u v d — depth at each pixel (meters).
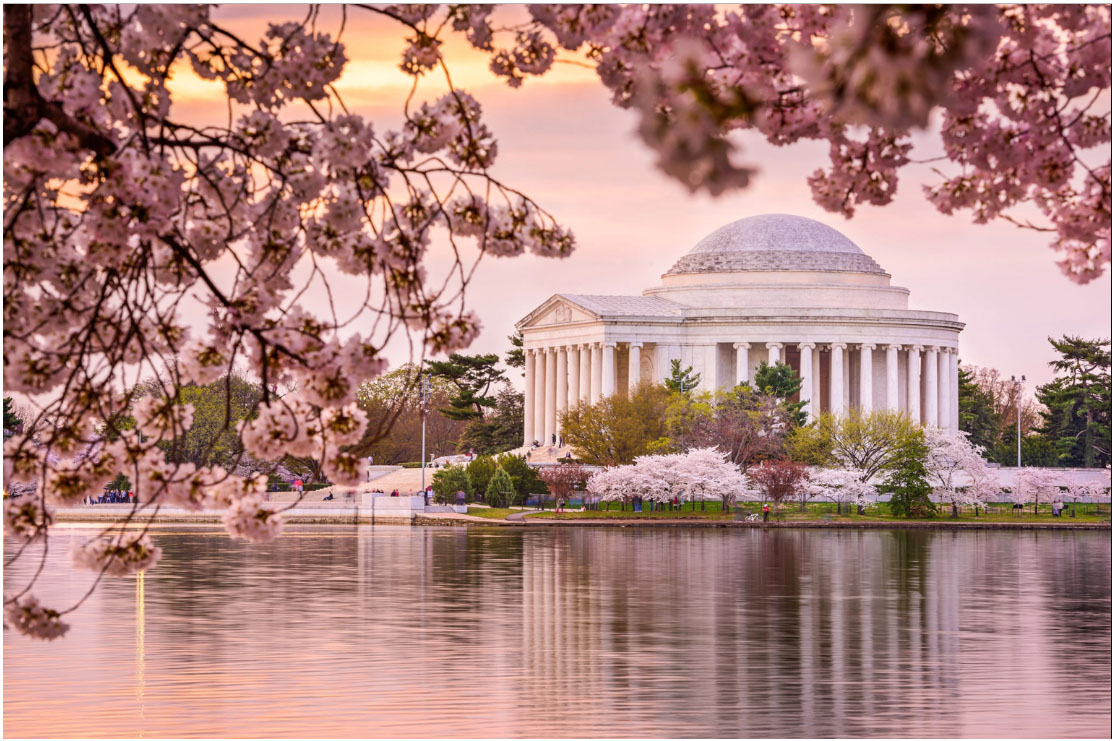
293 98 21.78
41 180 20.17
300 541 137.38
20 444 21.84
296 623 69.19
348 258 21.91
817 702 49.31
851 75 8.26
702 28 19.64
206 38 21.19
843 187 21.86
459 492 198.62
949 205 21.91
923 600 82.31
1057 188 20.80
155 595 82.38
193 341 23.11
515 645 62.12
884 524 176.38
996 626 70.44
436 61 21.92
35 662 56.47
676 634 66.25
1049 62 20.02
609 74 20.88
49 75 20.92
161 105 21.75
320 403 21.58
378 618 71.44
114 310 22.92
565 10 20.45
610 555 117.31
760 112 19.77
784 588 88.50
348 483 22.14
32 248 20.84
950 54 8.25
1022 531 170.38
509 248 22.70
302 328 22.22
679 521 175.75
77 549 22.20
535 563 107.69
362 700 48.31
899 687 52.59
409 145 22.25
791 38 19.42
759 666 57.09
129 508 178.25
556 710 47.00
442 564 106.44
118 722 44.59
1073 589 89.62
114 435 22.77
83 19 21.27
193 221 22.72
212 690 50.22
